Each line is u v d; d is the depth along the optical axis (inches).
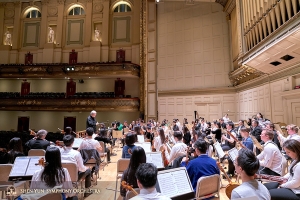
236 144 235.9
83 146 189.3
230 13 497.4
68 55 679.1
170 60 588.4
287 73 311.4
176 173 96.9
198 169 109.6
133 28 662.5
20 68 639.1
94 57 654.5
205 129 336.5
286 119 315.6
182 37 577.0
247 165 73.5
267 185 121.0
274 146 141.6
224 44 517.3
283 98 321.7
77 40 681.6
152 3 627.8
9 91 705.6
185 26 575.8
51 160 98.9
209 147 203.3
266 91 369.1
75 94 643.5
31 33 706.2
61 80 690.2
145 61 611.5
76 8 703.1
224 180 194.2
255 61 341.1
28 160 120.7
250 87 427.8
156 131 330.0
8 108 636.1
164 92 585.6
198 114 534.9
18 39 702.5
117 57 654.5
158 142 223.6
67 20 692.7
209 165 111.5
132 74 602.2
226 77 510.9
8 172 125.2
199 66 546.3
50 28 692.7
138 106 601.3
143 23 627.5
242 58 380.5
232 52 491.8
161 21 614.5
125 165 149.8
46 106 620.7
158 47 610.5
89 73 610.5
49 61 673.6
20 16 714.2
